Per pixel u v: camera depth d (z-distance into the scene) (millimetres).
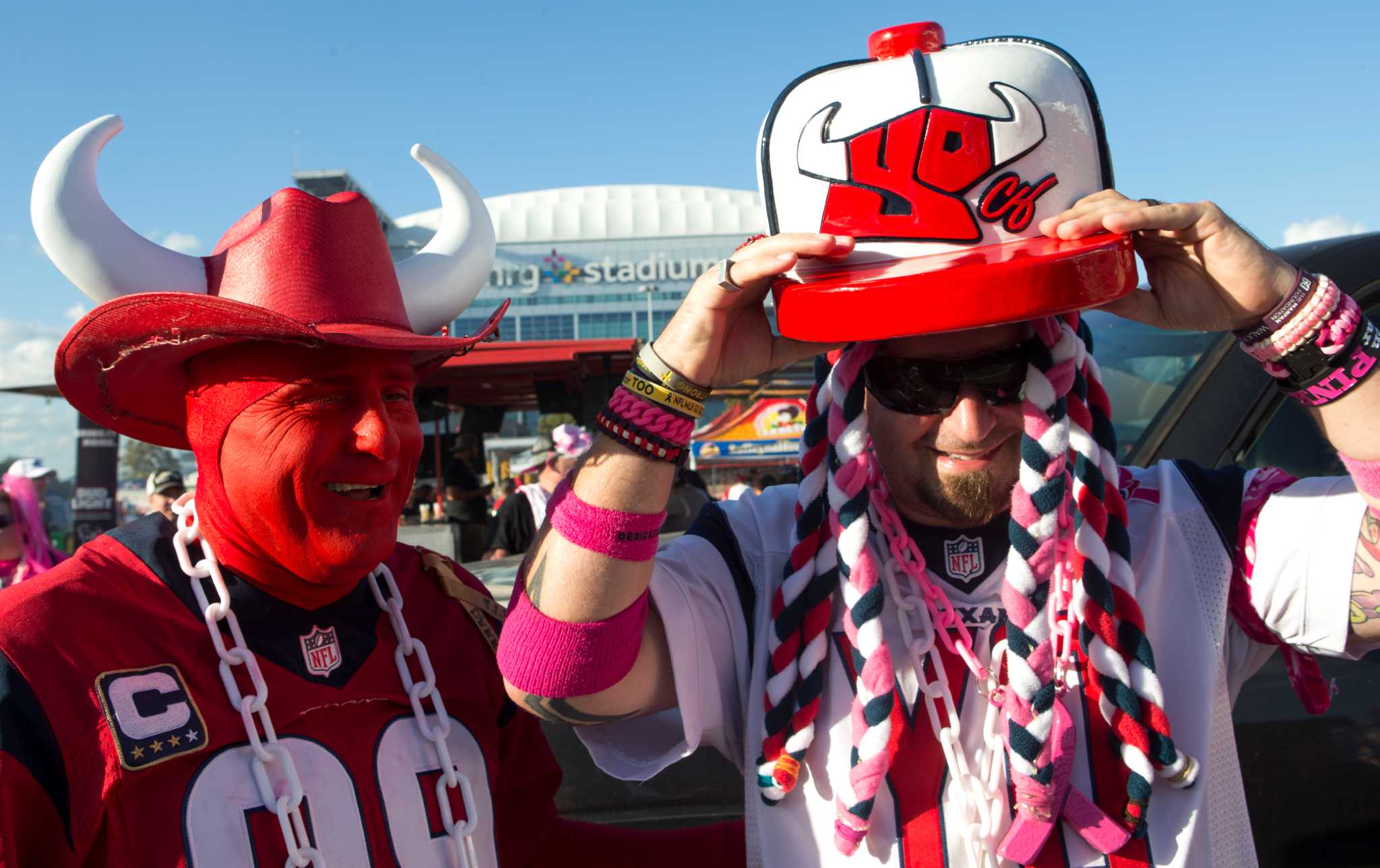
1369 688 1849
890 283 953
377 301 1154
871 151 1044
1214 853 1125
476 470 7566
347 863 1067
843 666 1187
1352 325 1045
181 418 1238
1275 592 1182
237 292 1121
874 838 1126
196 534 1136
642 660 1219
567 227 72125
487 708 1282
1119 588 1149
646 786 1818
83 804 974
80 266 1090
